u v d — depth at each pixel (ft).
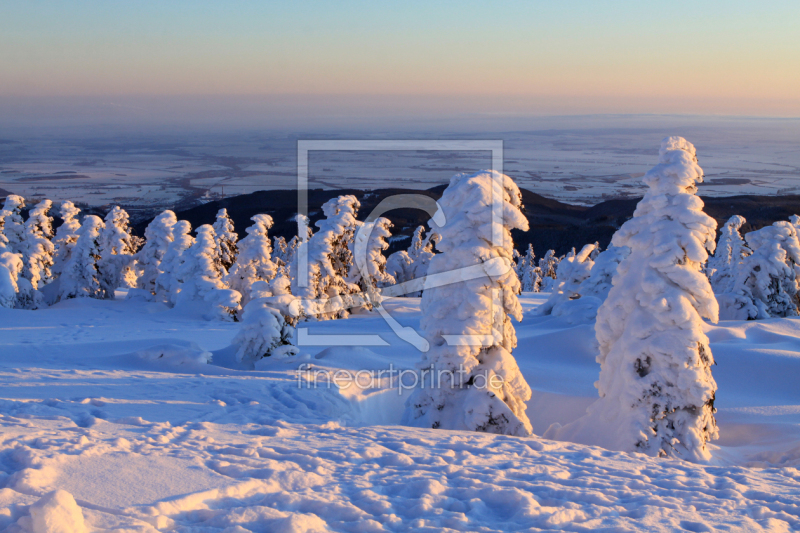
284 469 17.46
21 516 11.66
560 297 99.45
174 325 95.20
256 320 53.62
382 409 44.98
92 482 14.69
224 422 30.12
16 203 131.34
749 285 91.25
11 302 112.16
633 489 18.51
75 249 126.62
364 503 15.15
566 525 14.39
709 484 19.80
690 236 33.45
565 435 37.14
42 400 32.45
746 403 47.83
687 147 35.24
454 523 14.08
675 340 32.99
